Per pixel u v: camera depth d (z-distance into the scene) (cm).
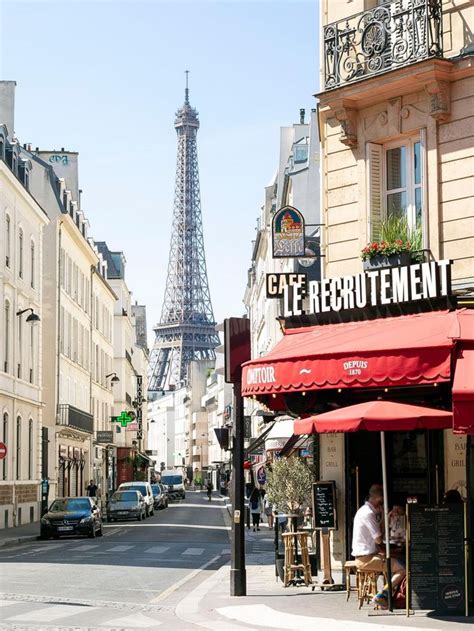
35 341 5362
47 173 6278
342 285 1928
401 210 2016
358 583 1529
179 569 2370
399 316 1834
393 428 1352
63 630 1302
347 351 1527
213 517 6281
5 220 4666
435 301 1773
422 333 1570
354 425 1362
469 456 1767
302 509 1986
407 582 1406
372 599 1545
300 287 2025
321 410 1978
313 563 1889
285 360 1608
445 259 1842
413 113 1945
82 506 4041
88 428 6900
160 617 1477
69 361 6594
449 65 1872
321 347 1642
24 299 5084
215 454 16412
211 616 1452
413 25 1916
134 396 12169
